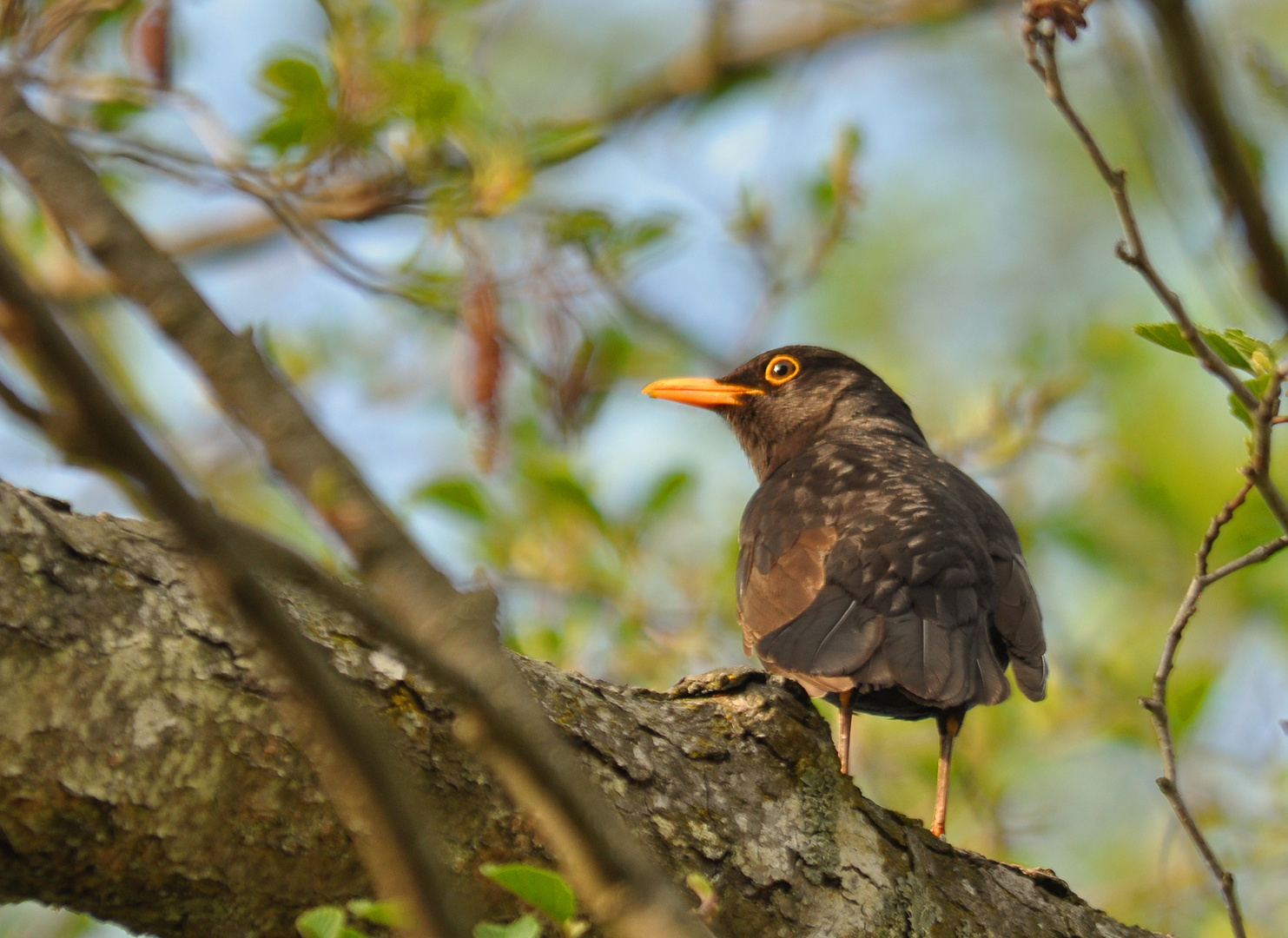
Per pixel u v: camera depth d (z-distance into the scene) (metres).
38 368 2.68
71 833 5.31
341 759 3.26
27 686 5.26
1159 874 13.42
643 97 17.03
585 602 12.81
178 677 5.49
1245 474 7.30
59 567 5.45
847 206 13.59
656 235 11.39
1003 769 13.98
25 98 3.53
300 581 3.62
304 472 3.42
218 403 3.69
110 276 3.43
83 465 2.79
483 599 3.56
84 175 3.46
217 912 5.66
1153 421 15.53
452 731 6.02
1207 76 10.16
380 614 3.46
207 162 10.14
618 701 7.02
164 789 5.43
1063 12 6.72
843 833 7.13
